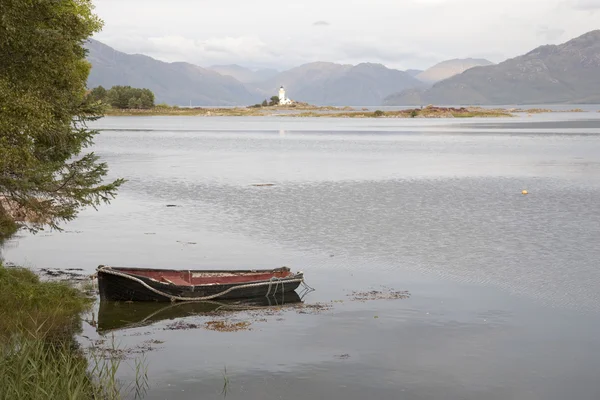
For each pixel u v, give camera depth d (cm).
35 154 2469
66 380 1473
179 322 2169
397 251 3152
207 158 8331
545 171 6800
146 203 4597
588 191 5228
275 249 3198
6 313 2095
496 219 3975
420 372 1775
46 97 2353
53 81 2384
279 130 17225
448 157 8638
